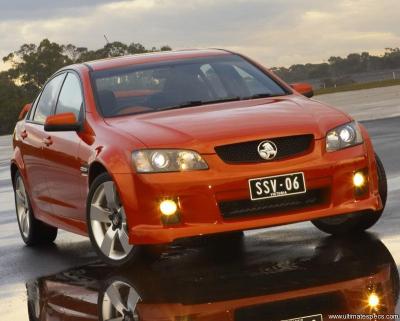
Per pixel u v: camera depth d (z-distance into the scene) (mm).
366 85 85938
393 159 12734
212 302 5375
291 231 7672
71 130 7453
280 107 6996
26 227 8859
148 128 6754
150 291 5887
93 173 7070
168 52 8414
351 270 5852
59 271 7070
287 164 6395
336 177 6500
